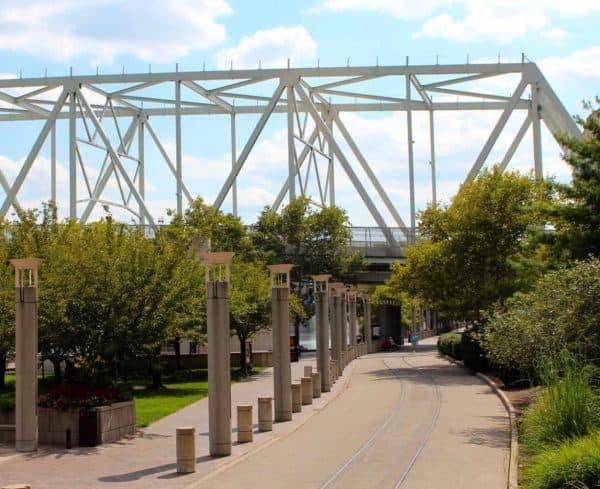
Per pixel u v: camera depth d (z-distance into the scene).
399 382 40.41
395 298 81.44
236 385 40.59
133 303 25.50
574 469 13.19
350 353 58.22
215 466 18.98
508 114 66.56
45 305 25.09
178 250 27.12
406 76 68.62
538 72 67.62
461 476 16.31
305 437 23.16
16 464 19.75
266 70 67.94
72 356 26.70
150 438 23.72
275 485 16.22
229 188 64.75
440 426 23.92
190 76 68.19
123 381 43.22
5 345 28.52
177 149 70.44
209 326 20.83
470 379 40.94
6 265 29.91
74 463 19.81
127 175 65.62
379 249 70.69
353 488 15.53
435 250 47.69
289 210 69.38
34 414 21.78
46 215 32.06
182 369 51.66
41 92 69.69
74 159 67.56
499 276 46.31
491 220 45.97
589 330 21.06
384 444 20.91
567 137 28.06
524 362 23.03
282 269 27.45
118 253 26.38
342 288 51.84
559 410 16.73
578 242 26.72
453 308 47.31
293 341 62.03
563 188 27.81
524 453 18.08
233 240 60.50
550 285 22.50
